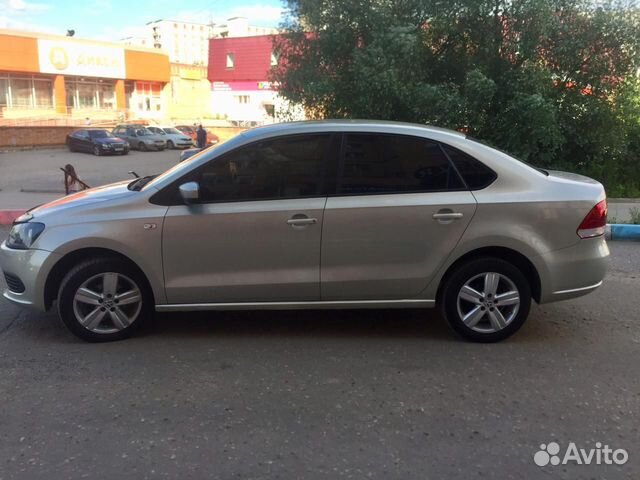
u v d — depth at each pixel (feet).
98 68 154.81
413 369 13.28
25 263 14.28
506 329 14.64
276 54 43.75
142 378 12.77
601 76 39.50
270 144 14.15
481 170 14.32
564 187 14.42
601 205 14.53
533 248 14.11
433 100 36.70
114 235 13.92
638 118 41.88
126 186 16.05
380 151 14.23
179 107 189.78
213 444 10.22
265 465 9.61
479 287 14.52
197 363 13.56
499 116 38.78
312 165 14.16
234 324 16.11
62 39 145.59
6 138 110.93
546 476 9.36
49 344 14.67
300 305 14.44
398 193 14.11
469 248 14.12
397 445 10.21
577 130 40.37
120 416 11.14
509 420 11.05
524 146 38.24
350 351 14.30
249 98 160.25
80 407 11.48
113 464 9.61
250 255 14.08
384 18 38.11
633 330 15.90
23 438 10.35
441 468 9.55
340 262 14.15
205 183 14.15
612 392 12.19
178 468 9.52
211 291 14.26
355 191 14.12
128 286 14.56
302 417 11.14
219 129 132.87
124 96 167.22
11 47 136.15
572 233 14.24
